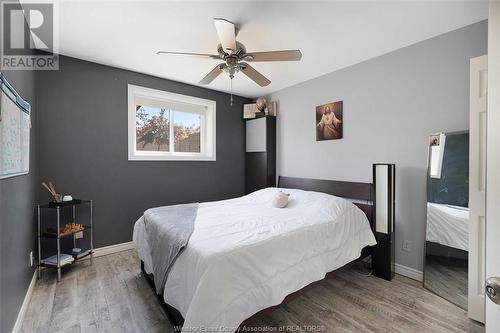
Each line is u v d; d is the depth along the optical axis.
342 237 2.22
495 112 0.70
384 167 2.48
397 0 1.78
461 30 2.15
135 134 3.41
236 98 4.34
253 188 4.22
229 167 4.25
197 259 1.45
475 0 1.77
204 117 4.11
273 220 2.18
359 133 2.92
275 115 4.03
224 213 2.48
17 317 1.69
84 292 2.17
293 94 3.75
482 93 1.82
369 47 2.52
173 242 1.74
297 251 1.81
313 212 2.43
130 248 3.21
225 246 1.52
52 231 2.51
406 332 1.69
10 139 1.54
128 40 2.38
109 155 3.05
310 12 1.93
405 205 2.52
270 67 3.05
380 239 2.51
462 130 2.14
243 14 1.95
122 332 1.67
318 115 3.37
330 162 3.24
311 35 2.27
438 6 1.85
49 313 1.87
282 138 3.94
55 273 2.53
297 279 1.71
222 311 1.29
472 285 1.83
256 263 1.53
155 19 2.02
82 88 2.85
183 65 3.01
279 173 4.00
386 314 1.89
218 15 1.96
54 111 2.69
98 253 2.96
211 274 1.34
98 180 2.98
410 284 2.35
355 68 2.95
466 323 1.79
